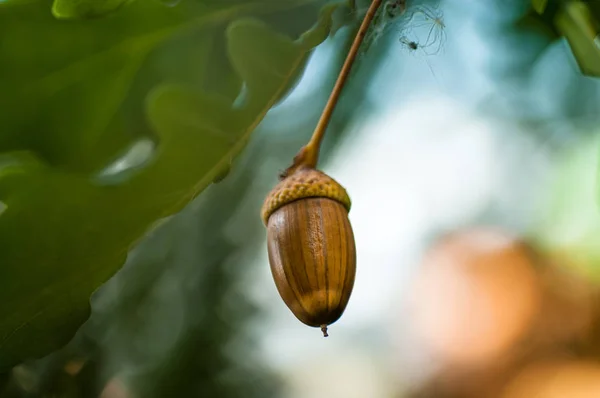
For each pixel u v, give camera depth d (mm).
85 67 209
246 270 295
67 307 199
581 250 431
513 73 309
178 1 211
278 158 291
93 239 197
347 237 211
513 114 336
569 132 346
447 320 433
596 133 342
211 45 215
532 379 432
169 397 279
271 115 289
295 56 210
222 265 289
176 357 280
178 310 284
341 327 400
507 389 430
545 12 278
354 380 408
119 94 211
